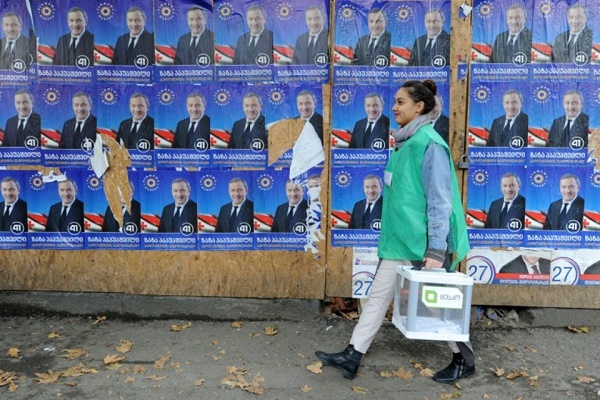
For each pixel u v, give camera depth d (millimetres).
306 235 4590
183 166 4543
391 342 4305
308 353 4121
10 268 4680
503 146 4441
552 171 4449
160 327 4512
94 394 3559
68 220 4625
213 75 4449
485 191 4496
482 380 3807
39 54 4453
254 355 4082
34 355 4043
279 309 4629
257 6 4375
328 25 4391
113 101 4488
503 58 4371
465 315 3291
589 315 4590
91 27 4422
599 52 4344
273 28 4398
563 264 4535
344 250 4590
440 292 3262
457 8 4336
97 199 4598
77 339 4289
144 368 3867
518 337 4434
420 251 3443
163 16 4402
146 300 4648
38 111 4508
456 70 4387
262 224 4590
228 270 4641
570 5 4309
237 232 4602
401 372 3867
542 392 3674
